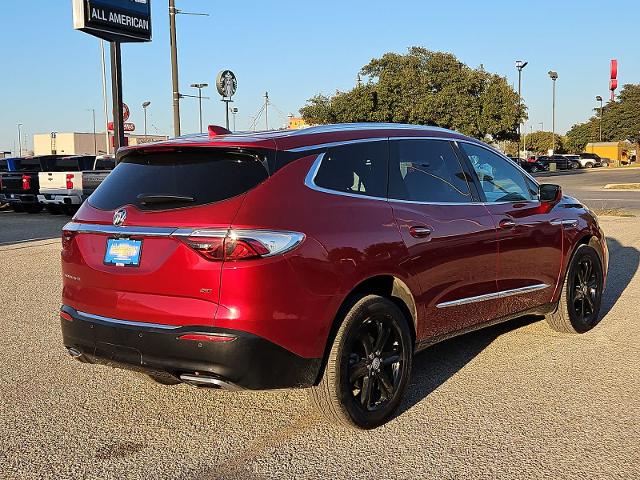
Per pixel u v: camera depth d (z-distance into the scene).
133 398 4.75
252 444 3.97
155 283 3.72
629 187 30.45
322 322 3.79
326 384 3.89
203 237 3.59
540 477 3.50
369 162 4.36
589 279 6.37
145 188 4.01
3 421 4.33
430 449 3.85
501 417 4.30
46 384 5.03
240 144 3.85
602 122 85.75
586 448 3.84
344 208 4.02
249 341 3.55
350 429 4.13
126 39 14.95
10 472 3.62
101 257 3.96
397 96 39.94
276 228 3.64
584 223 6.21
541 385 4.89
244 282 3.53
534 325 6.60
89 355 4.04
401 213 4.35
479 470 3.58
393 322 4.22
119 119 14.88
